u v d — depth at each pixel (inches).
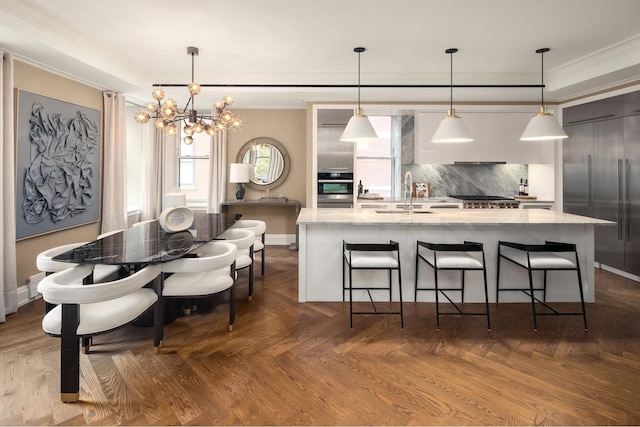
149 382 89.0
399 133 246.4
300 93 201.5
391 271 143.0
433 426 74.1
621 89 177.6
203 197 266.2
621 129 177.9
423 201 222.7
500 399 82.8
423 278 143.6
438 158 222.7
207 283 106.1
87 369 94.7
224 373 93.3
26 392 84.7
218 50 160.9
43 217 151.6
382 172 257.3
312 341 111.2
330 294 145.2
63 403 80.7
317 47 157.5
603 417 76.4
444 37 146.5
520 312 133.9
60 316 83.2
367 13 125.7
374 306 137.9
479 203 220.8
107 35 143.2
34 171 145.6
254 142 253.3
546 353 103.7
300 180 257.1
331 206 223.9
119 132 200.2
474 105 219.5
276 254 229.0
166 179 252.2
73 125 167.5
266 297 150.8
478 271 143.1
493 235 141.4
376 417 76.7
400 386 87.8
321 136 222.2
